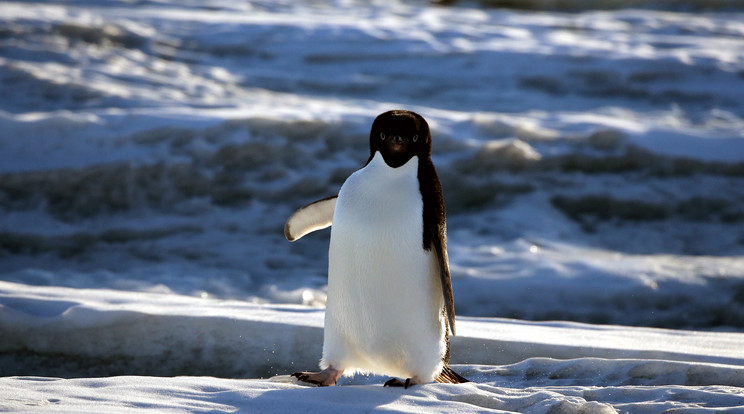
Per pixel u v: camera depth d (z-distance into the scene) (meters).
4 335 11.43
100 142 22.33
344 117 25.59
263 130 23.91
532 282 18.81
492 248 21.00
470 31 42.78
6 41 31.84
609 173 25.53
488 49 38.44
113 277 18.67
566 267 19.78
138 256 20.20
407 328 8.16
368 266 8.05
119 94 27.84
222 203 22.52
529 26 47.00
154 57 34.88
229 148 23.02
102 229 20.89
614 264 19.97
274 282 19.20
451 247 21.08
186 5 48.06
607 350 10.60
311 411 7.23
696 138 26.53
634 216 24.00
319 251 21.62
